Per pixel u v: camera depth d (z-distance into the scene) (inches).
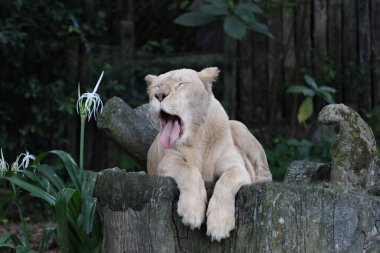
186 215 235.1
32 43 554.9
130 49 593.0
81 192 291.4
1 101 560.4
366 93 593.0
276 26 590.6
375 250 237.6
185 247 245.0
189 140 261.1
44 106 554.9
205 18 510.3
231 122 291.0
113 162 567.2
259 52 590.6
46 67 567.5
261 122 588.1
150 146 315.9
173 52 631.2
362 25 596.4
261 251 234.7
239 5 506.0
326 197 232.7
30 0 550.6
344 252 231.8
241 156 281.0
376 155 258.5
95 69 570.6
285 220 233.8
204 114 261.1
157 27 631.8
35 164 310.3
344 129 253.6
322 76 590.9
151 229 247.3
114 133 314.0
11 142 555.2
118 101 318.0
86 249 290.7
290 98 593.0
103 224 264.7
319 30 597.3
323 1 597.3
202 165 265.9
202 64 588.1
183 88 253.0
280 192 234.7
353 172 253.0
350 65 594.2
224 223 233.9
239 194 240.2
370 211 237.3
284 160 542.3
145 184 249.0
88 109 309.9
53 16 554.3
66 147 563.5
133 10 605.9
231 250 239.3
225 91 581.0
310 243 232.1
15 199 313.4
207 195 248.8
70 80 567.2
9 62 552.7
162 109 249.8
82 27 567.5
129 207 251.1
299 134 585.3
